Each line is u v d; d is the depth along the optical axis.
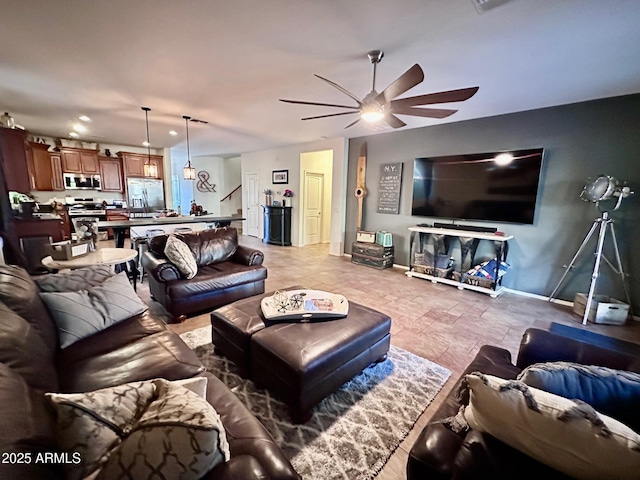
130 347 1.64
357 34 2.08
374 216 5.59
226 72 2.76
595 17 1.81
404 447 1.52
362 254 5.35
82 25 2.02
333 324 2.00
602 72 2.59
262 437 1.05
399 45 2.22
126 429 0.79
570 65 2.48
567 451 0.66
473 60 2.43
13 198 4.63
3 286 1.46
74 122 4.88
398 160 5.14
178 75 2.85
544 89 3.03
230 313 2.15
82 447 0.72
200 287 2.99
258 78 2.89
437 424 1.02
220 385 1.36
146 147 7.59
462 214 4.40
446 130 4.51
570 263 3.48
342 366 1.82
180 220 4.75
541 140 3.70
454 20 1.88
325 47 2.27
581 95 3.20
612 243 3.33
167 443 0.71
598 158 3.35
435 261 4.46
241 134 5.69
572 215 3.56
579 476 0.65
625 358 1.34
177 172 10.24
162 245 3.25
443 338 2.71
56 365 1.45
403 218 5.18
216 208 10.08
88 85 3.15
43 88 3.25
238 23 1.97
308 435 1.57
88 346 1.64
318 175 7.49
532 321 3.12
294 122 4.61
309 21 1.94
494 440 0.78
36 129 5.50
